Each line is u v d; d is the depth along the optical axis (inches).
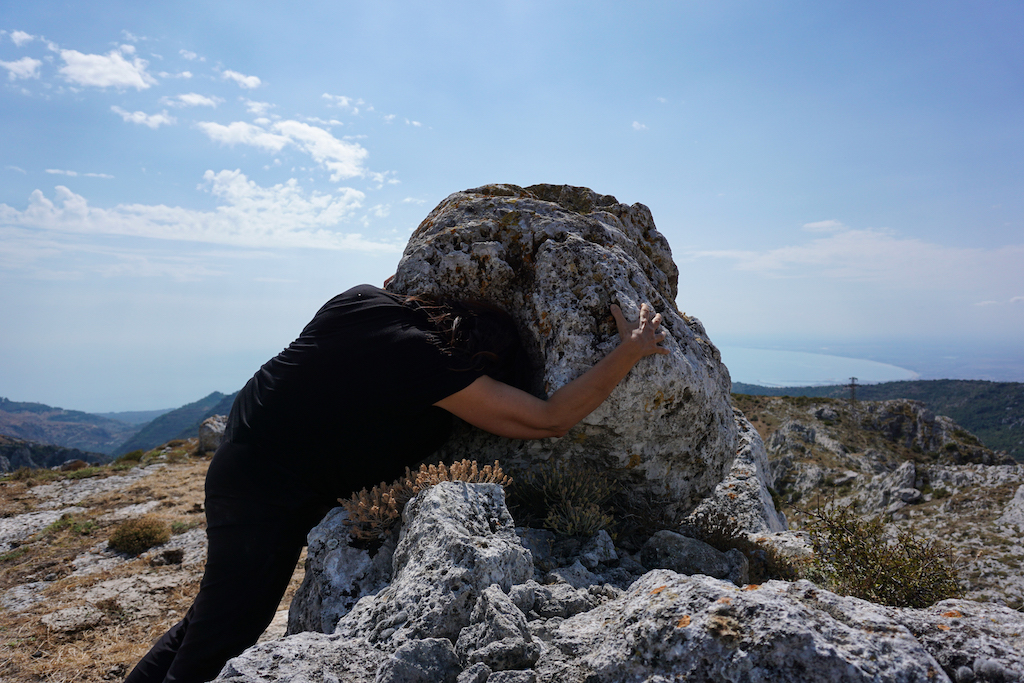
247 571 95.7
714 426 149.5
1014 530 693.3
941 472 1027.3
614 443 137.7
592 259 138.0
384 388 97.0
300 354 98.3
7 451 4475.9
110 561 495.2
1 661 268.1
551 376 130.0
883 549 159.2
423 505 98.7
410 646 71.1
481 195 178.1
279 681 65.8
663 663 63.2
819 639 58.8
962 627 73.2
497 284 150.6
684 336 149.9
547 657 72.7
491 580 85.6
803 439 2306.8
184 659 92.4
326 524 117.0
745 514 271.0
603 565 122.6
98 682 242.4
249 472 97.9
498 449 143.1
